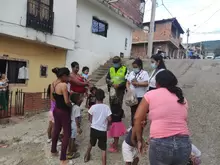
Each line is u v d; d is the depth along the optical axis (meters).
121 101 5.45
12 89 9.19
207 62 12.55
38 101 8.66
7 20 8.23
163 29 26.89
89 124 6.45
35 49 10.17
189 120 6.13
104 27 15.82
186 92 8.30
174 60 14.16
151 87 4.50
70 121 4.54
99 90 4.49
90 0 13.26
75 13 11.57
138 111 2.73
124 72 5.39
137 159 3.81
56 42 10.48
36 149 5.21
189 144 2.56
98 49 15.12
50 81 11.10
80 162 4.49
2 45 8.73
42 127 6.80
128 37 19.11
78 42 13.13
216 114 6.23
